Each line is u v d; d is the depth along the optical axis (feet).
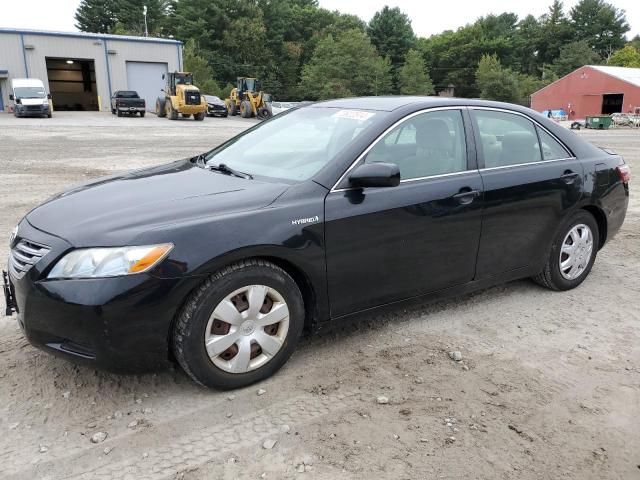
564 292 15.93
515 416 10.00
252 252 9.98
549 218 14.62
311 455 8.82
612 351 12.55
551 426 9.75
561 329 13.56
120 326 9.12
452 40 322.14
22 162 43.21
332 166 11.27
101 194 11.19
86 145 58.39
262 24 254.06
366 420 9.75
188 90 110.93
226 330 10.12
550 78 303.68
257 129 14.70
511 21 385.50
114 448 8.91
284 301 10.66
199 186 11.32
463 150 13.16
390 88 273.75
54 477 8.28
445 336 13.02
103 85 141.38
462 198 12.69
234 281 9.94
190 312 9.64
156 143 61.67
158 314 9.34
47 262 9.30
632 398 10.71
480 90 291.79
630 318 14.30
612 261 19.06
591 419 10.00
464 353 12.23
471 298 15.34
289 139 13.12
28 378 10.77
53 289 9.14
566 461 8.87
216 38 249.55
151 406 10.01
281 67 267.80
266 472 8.44
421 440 9.24
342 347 12.34
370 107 13.07
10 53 128.47
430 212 12.16
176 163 14.20
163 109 123.54
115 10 298.35
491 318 14.07
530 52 355.36
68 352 9.41
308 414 9.89
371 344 12.51
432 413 10.00
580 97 189.78
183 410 9.91
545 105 203.72
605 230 16.44
